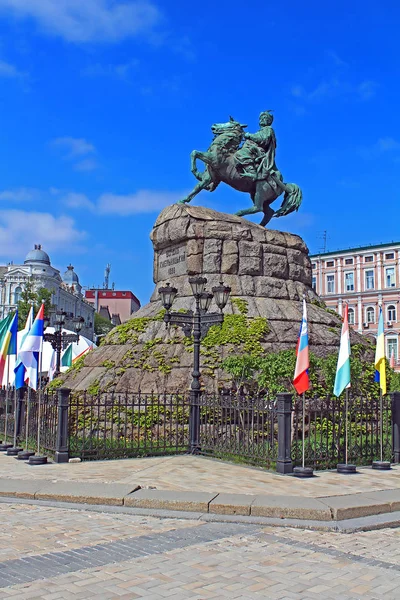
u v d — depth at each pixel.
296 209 18.62
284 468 9.70
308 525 6.90
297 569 5.32
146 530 6.58
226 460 10.98
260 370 13.16
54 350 20.70
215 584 4.88
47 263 71.69
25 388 13.54
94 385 13.96
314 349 15.05
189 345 14.36
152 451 11.58
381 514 7.43
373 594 4.75
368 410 11.24
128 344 15.07
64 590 4.68
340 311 64.44
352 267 64.44
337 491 8.32
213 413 11.54
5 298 69.31
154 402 13.15
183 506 7.49
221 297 11.93
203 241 16.30
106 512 7.42
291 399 9.92
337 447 10.65
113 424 12.59
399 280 60.91
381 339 11.38
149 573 5.11
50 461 10.80
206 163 17.88
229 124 18.05
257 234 16.78
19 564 5.29
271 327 15.07
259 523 7.01
